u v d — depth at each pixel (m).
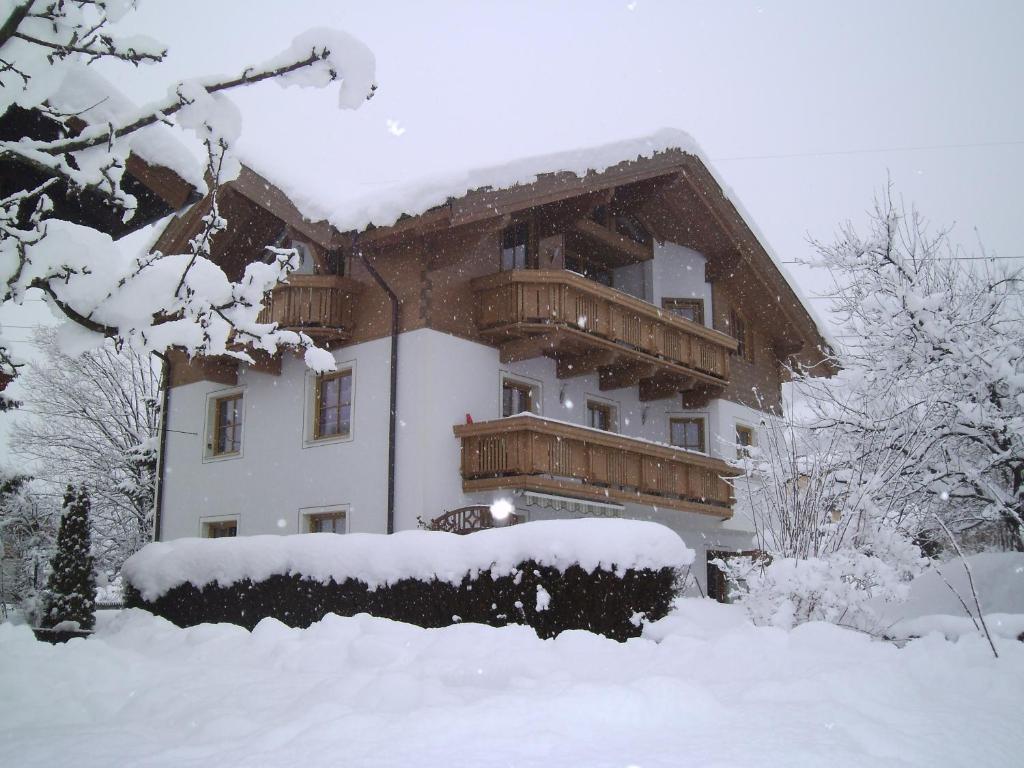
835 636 6.21
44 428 28.73
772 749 3.45
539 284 15.83
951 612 10.28
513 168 14.80
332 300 16.12
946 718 4.24
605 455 16.34
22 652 6.51
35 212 5.31
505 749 3.45
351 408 16.09
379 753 3.44
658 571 9.73
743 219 19.67
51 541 20.05
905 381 12.37
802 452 10.65
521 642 6.74
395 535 10.76
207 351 6.21
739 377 21.52
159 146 7.68
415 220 14.64
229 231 17.02
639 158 16.91
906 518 9.28
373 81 5.79
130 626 11.21
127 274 5.52
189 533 18.41
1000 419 11.78
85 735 4.29
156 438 24.53
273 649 7.11
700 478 18.77
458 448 15.42
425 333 15.22
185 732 4.40
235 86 5.79
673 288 20.52
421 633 7.42
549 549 9.58
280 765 3.38
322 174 16.66
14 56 5.42
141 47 5.60
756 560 8.80
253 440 17.67
